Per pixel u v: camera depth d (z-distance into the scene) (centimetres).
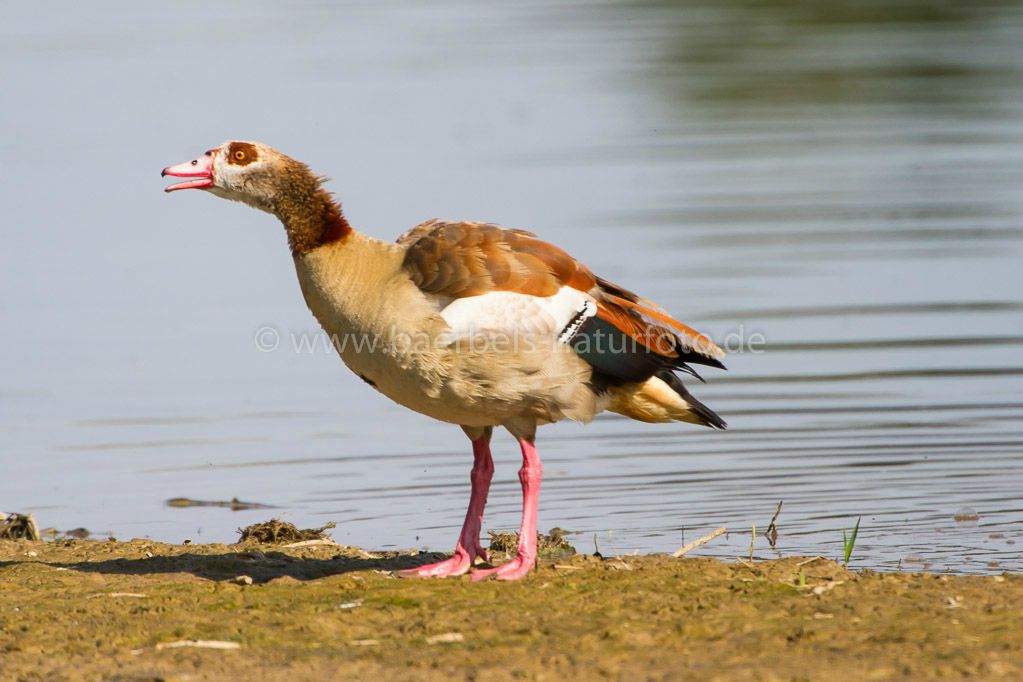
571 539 1220
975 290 2034
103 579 1017
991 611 877
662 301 2020
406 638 852
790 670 768
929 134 2881
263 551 1133
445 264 980
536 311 984
